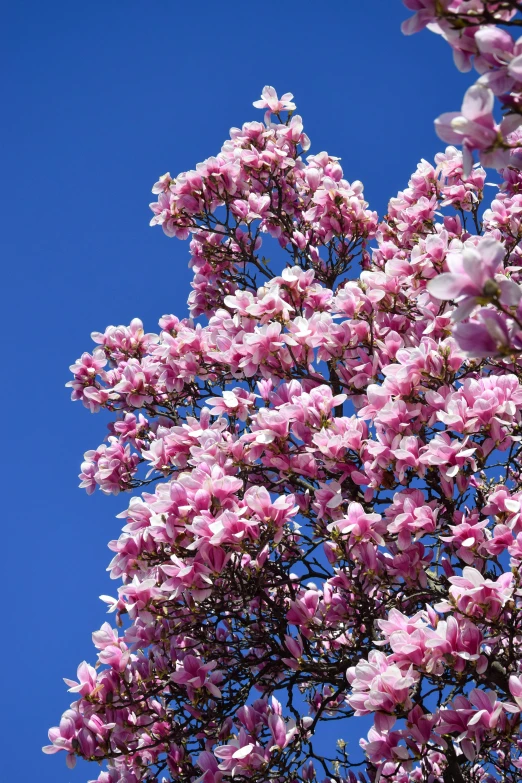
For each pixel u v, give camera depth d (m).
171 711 5.96
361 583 5.40
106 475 7.70
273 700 5.85
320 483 5.21
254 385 7.41
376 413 5.13
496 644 4.96
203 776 5.16
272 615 6.00
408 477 5.03
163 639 5.66
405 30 2.20
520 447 5.19
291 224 8.50
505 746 5.60
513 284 2.00
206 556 4.47
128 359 8.35
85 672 5.48
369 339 5.97
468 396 4.60
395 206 7.62
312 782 5.93
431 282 2.03
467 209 7.28
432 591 4.98
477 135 2.02
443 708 4.42
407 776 6.41
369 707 3.80
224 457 5.27
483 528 4.66
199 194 7.66
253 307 5.48
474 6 2.11
